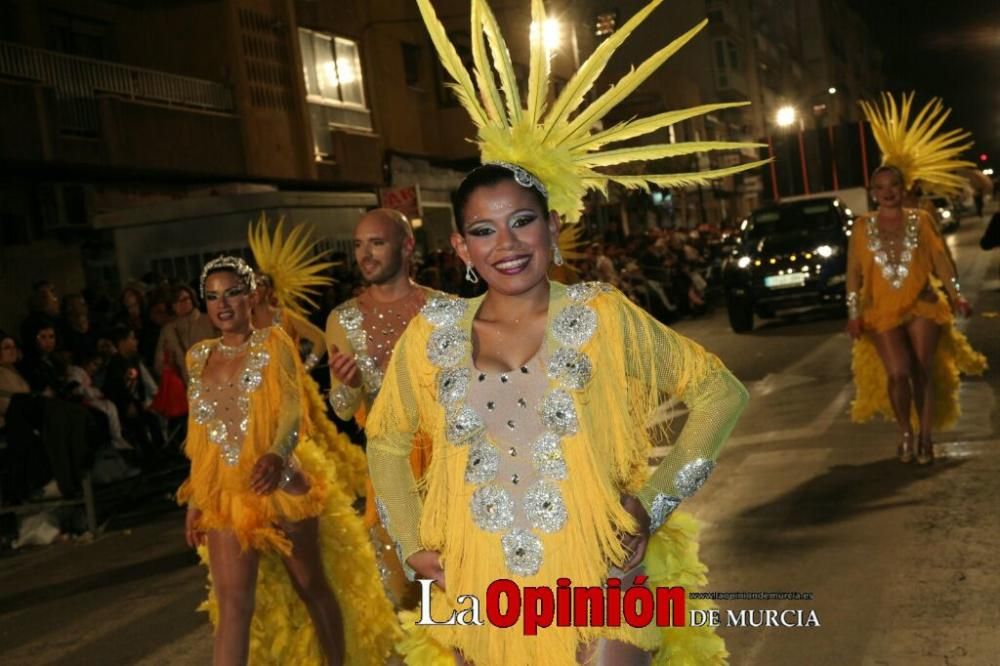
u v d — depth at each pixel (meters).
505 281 3.16
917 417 9.24
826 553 6.55
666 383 3.28
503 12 31.92
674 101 45.69
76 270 18.59
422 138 30.92
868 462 8.91
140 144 19.34
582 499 3.12
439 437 3.24
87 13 20.72
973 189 9.91
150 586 8.07
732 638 5.39
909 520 7.06
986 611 5.37
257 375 5.12
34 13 19.41
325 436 6.76
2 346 10.57
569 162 3.26
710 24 58.34
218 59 22.53
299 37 25.12
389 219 5.50
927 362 8.57
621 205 37.50
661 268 26.48
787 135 28.88
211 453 5.08
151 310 13.52
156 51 22.39
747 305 20.95
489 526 3.15
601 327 3.17
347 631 5.16
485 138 3.30
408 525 3.39
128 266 17.95
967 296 20.97
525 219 3.16
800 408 11.84
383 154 28.31
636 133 3.32
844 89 106.06
